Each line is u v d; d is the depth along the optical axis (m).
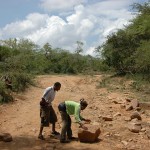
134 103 14.85
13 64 24.72
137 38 27.66
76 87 22.45
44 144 9.87
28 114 13.55
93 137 9.93
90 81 25.53
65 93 19.05
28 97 17.33
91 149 9.40
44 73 33.88
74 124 11.89
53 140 10.23
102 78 26.59
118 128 11.48
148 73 23.91
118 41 27.56
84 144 9.82
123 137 10.54
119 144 9.84
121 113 13.91
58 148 9.50
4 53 34.62
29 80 21.08
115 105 15.54
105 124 11.92
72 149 9.41
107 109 14.71
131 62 26.38
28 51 37.72
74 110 9.87
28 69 32.50
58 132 10.83
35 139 10.33
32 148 9.52
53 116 10.61
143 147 9.65
